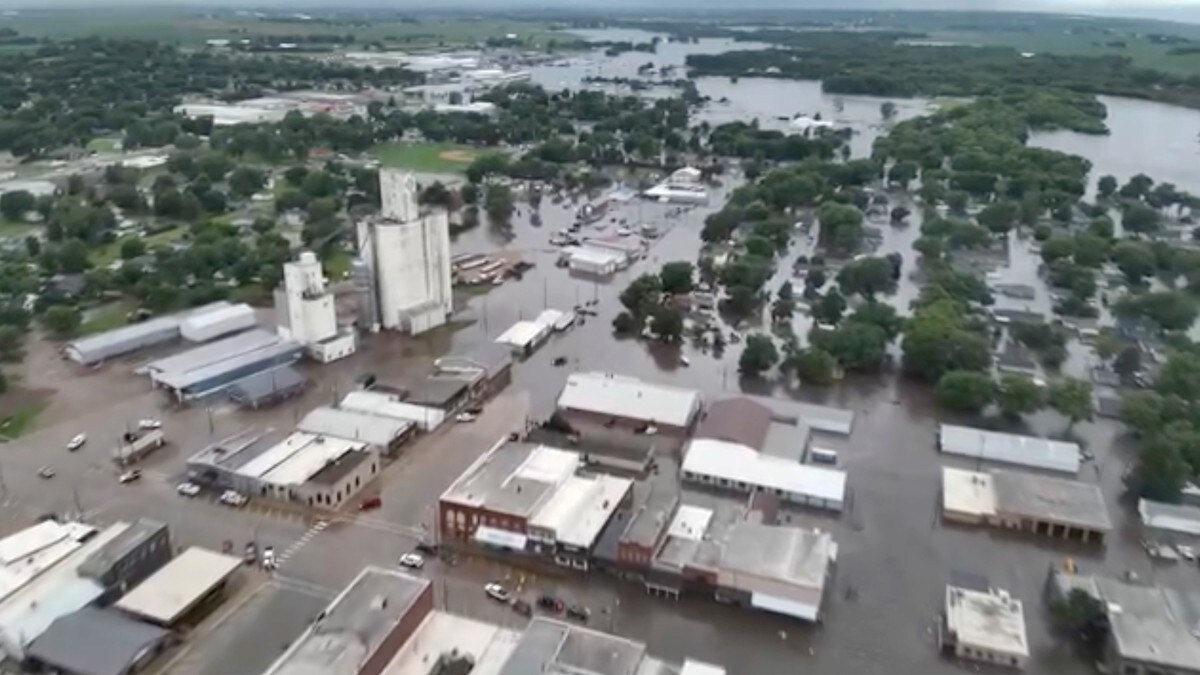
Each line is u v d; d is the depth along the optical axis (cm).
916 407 14912
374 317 17775
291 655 8312
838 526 11525
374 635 8581
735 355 16988
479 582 10350
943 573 10625
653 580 10138
